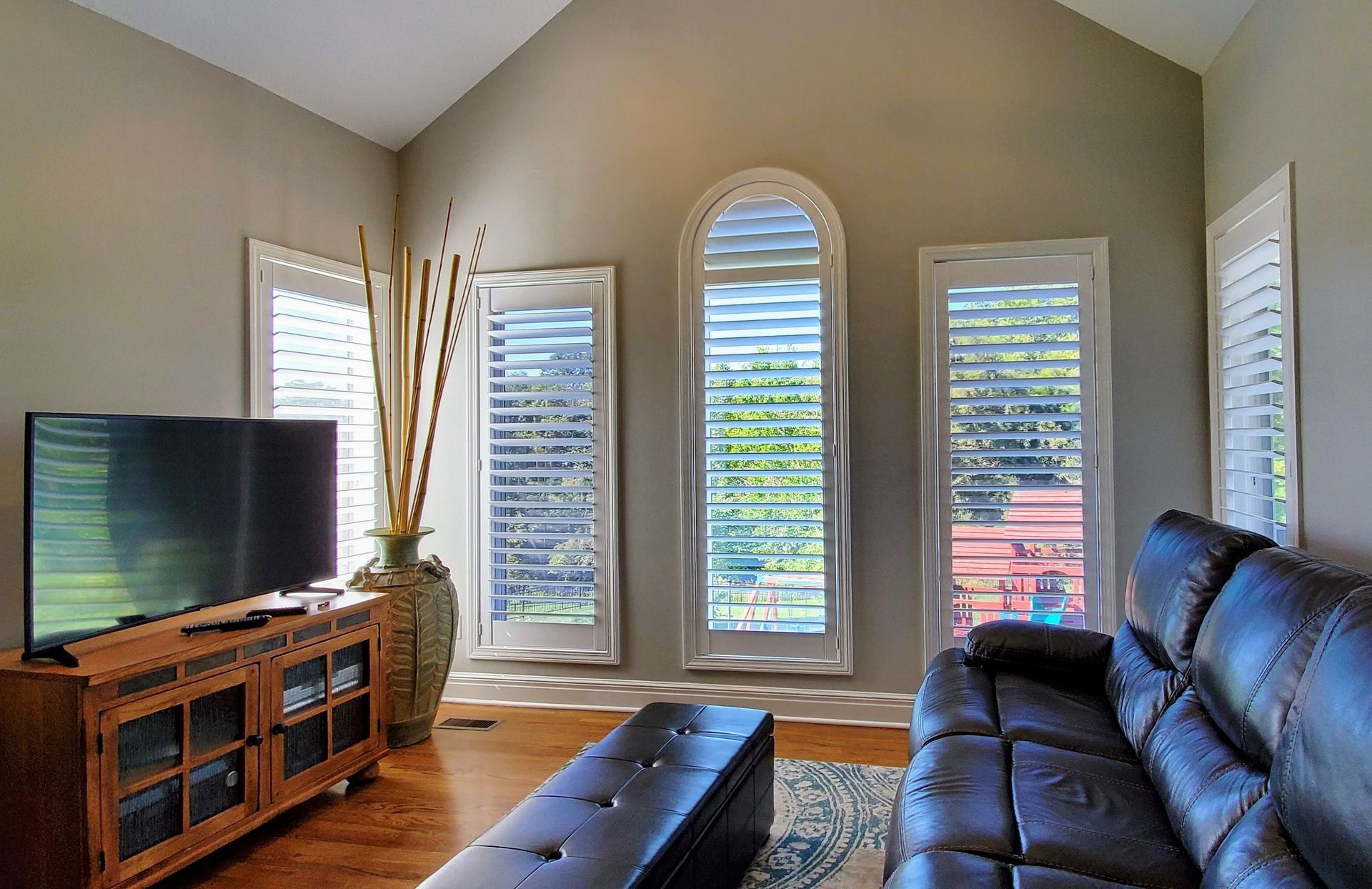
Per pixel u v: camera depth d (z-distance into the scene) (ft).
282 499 9.61
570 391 12.92
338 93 11.85
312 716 8.98
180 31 9.55
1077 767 6.30
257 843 8.40
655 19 12.65
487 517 13.15
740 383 12.26
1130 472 11.16
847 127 11.98
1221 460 10.53
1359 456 7.11
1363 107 6.96
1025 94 11.48
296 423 9.87
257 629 8.30
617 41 12.79
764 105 12.25
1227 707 5.24
